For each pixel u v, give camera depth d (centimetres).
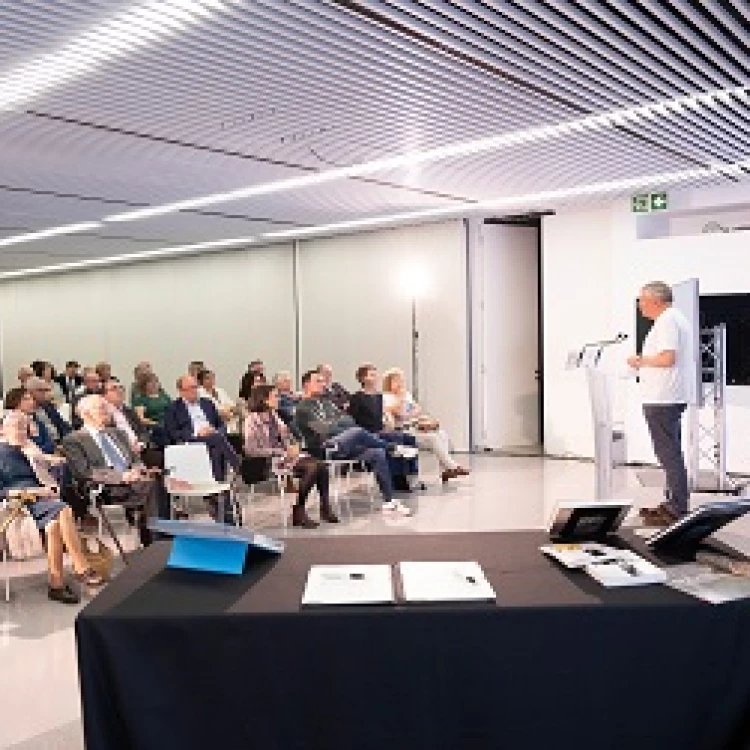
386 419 898
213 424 845
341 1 439
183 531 260
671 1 454
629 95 612
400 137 707
